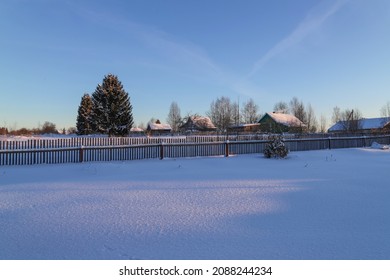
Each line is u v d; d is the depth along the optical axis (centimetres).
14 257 394
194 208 629
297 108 7331
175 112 7006
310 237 462
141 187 859
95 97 3747
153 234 472
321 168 1322
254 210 616
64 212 595
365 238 459
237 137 2052
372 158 1805
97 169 1235
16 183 923
